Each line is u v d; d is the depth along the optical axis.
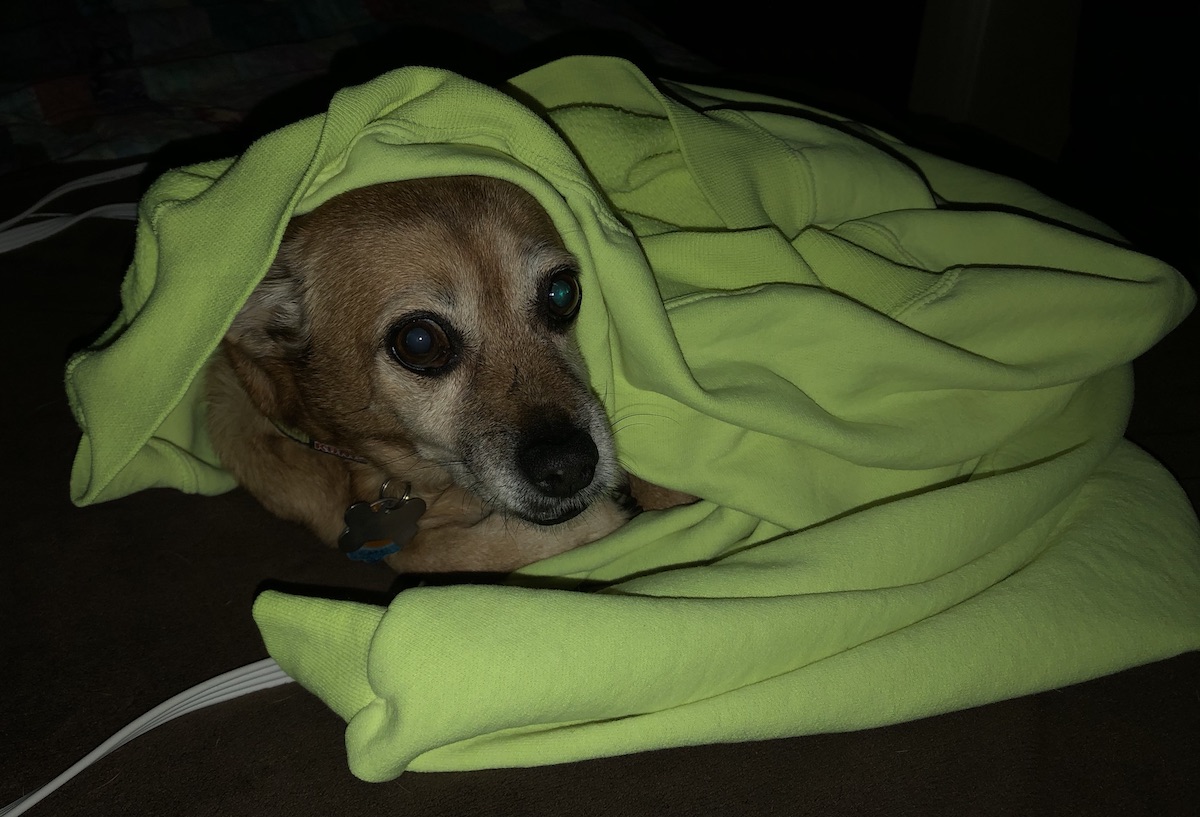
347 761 1.48
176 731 1.54
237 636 1.76
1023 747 1.51
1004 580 1.65
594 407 1.93
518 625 1.31
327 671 1.40
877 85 5.40
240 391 2.18
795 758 1.49
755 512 1.82
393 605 1.30
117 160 3.25
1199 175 3.69
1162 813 1.41
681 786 1.44
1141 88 3.84
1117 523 1.78
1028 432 2.03
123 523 2.03
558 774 1.46
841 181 2.23
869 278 1.96
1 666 1.64
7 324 2.55
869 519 1.67
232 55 3.80
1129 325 1.95
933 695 1.47
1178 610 1.66
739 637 1.40
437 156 1.59
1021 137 5.01
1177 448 2.26
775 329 1.79
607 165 2.16
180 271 1.58
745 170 2.07
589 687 1.32
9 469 2.12
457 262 1.83
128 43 3.81
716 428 1.85
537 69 2.26
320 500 2.13
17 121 3.45
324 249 1.90
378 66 3.80
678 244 1.93
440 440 1.95
